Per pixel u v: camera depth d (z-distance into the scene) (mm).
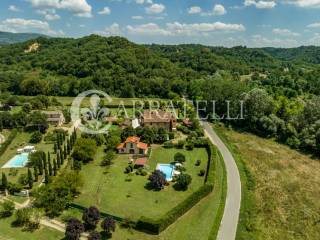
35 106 177000
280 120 148375
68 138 136250
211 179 96438
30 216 78500
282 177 106375
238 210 84750
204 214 82500
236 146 134500
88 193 92312
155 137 134500
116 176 103125
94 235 69188
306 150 132375
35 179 100000
